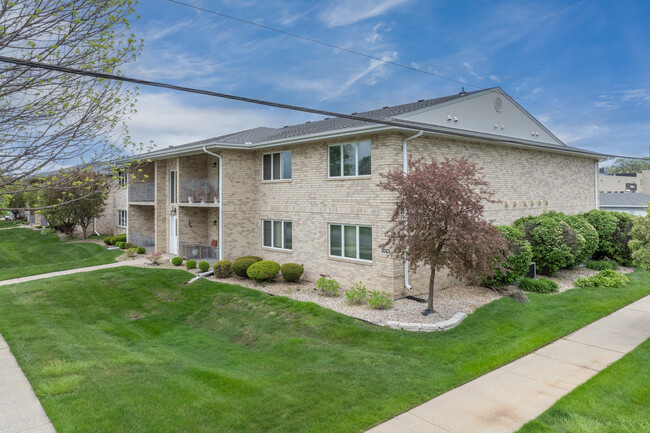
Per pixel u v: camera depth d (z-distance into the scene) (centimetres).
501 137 1727
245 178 1780
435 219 940
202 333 1105
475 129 1667
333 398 647
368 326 994
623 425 557
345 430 559
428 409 619
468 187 967
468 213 945
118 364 801
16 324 1098
